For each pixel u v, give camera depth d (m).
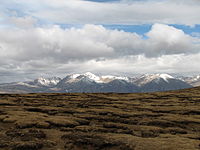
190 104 103.19
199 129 50.59
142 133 41.69
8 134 37.97
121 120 57.72
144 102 111.62
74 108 81.38
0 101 97.00
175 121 58.09
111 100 121.00
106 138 36.16
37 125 46.44
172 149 30.73
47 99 117.94
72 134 38.25
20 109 73.50
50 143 33.38
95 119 59.81
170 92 187.12
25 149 30.48
